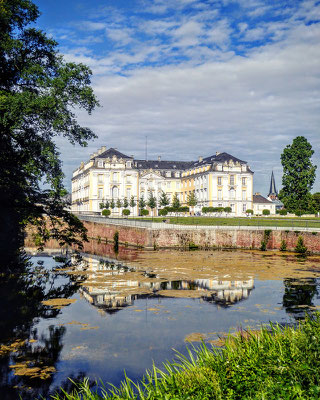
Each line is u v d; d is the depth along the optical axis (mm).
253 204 103500
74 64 23500
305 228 42719
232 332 14891
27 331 15375
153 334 14852
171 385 6551
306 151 74938
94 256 39312
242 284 24359
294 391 5465
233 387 6203
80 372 11586
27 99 20422
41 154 24500
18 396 10047
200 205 98562
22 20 22875
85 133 25109
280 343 7605
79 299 20719
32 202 25766
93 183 94500
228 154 99812
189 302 19938
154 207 95438
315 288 23141
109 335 14820
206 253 41469
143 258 37406
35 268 31125
